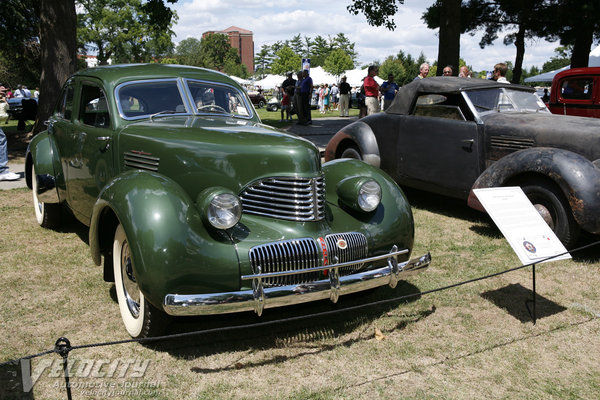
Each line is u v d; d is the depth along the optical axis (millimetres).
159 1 14430
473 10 23703
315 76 41406
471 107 6023
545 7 22078
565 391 2779
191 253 2797
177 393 2699
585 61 20688
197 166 3395
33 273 4312
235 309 2783
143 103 4207
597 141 5062
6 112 21344
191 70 4629
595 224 4531
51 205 5418
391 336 3385
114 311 3641
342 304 3857
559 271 4625
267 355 3109
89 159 4344
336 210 3588
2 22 18438
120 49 61000
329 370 2957
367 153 7074
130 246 2812
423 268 3457
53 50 11172
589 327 3557
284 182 3297
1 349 3068
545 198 4953
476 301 3969
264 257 2980
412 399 2674
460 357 3121
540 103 6508
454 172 6156
